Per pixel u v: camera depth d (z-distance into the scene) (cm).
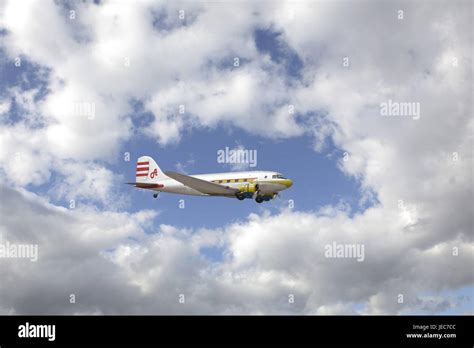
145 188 5784
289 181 4894
